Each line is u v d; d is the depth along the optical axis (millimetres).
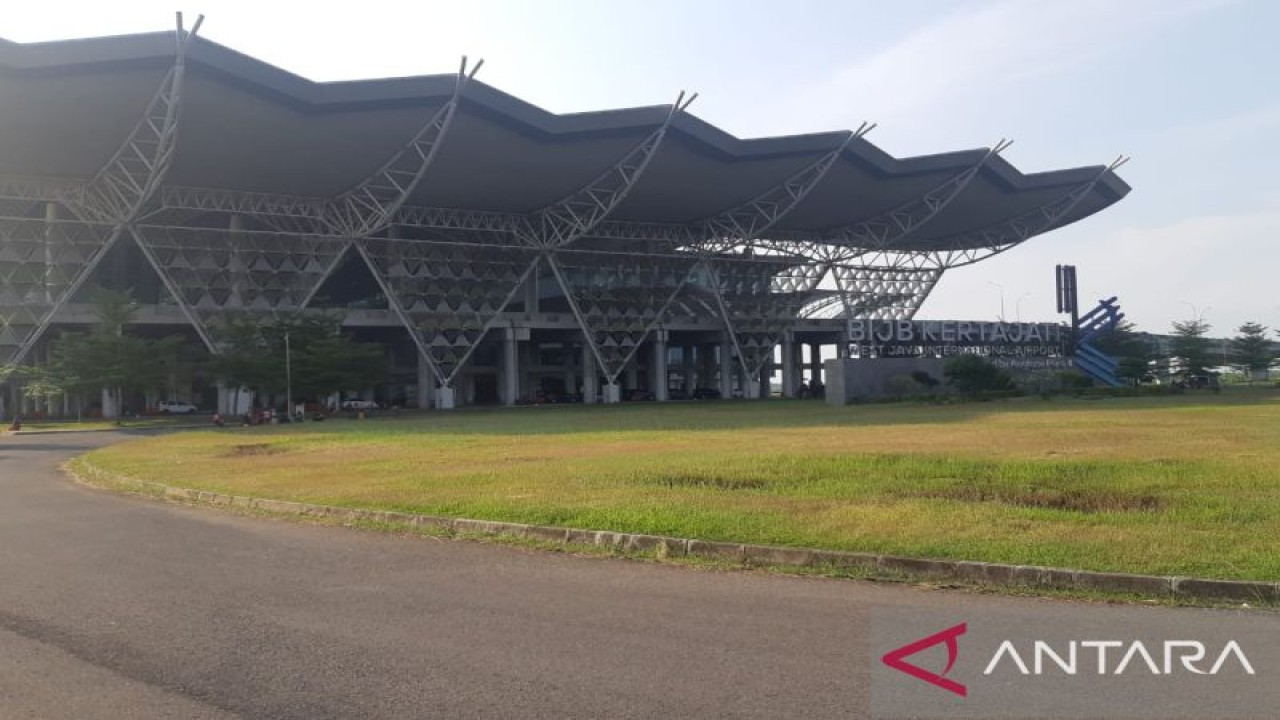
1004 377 69188
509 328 85938
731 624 7715
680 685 6172
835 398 65812
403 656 6906
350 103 53562
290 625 7848
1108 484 15242
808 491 15039
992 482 15867
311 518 14461
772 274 95500
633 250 87125
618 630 7562
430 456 24625
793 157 70250
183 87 49844
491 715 5680
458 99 55250
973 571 9305
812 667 6535
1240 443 22969
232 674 6559
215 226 74875
